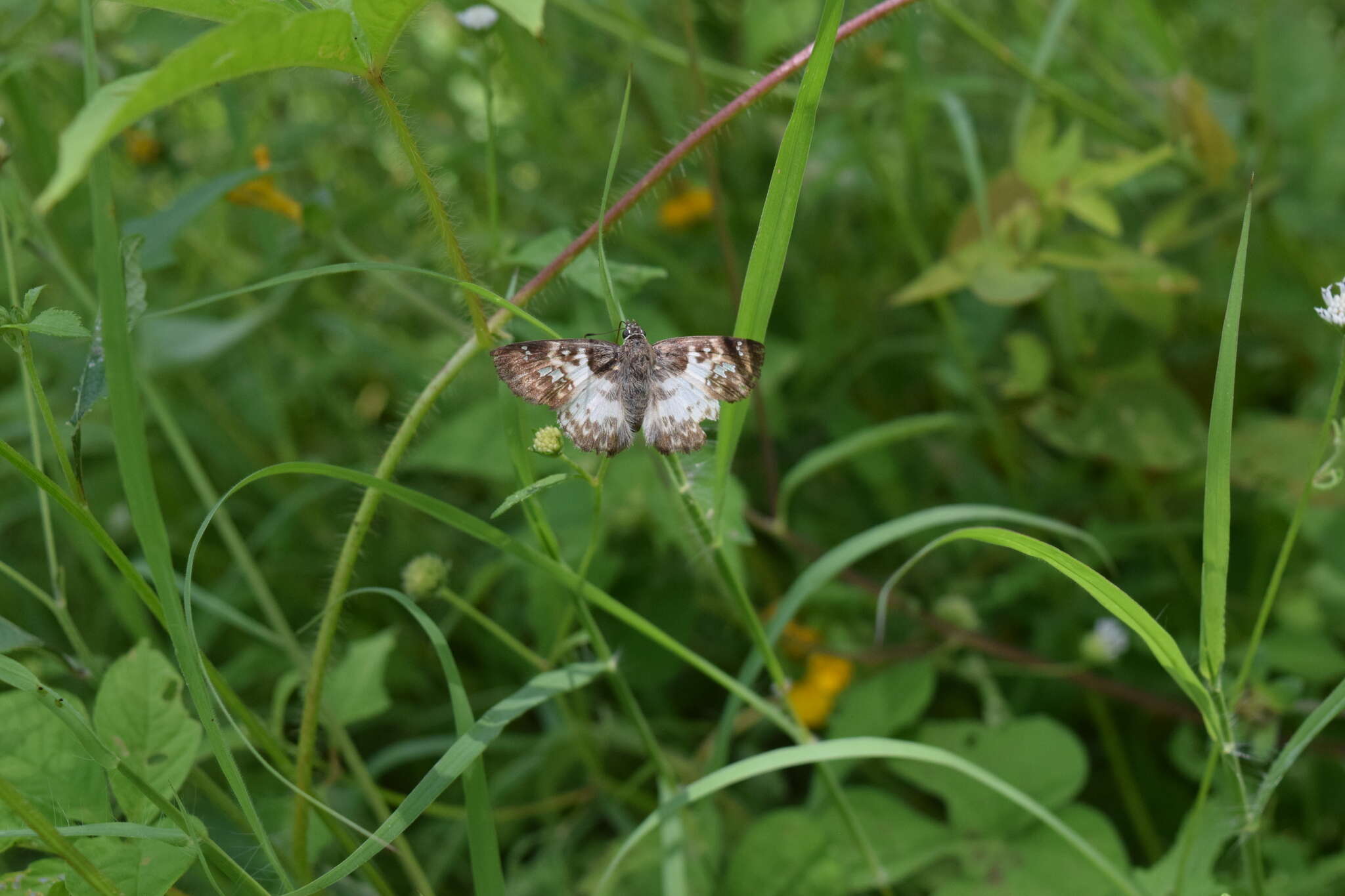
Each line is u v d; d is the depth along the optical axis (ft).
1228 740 1.47
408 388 2.09
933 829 1.68
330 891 1.60
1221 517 1.43
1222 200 1.96
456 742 1.46
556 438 1.47
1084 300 1.96
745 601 1.54
